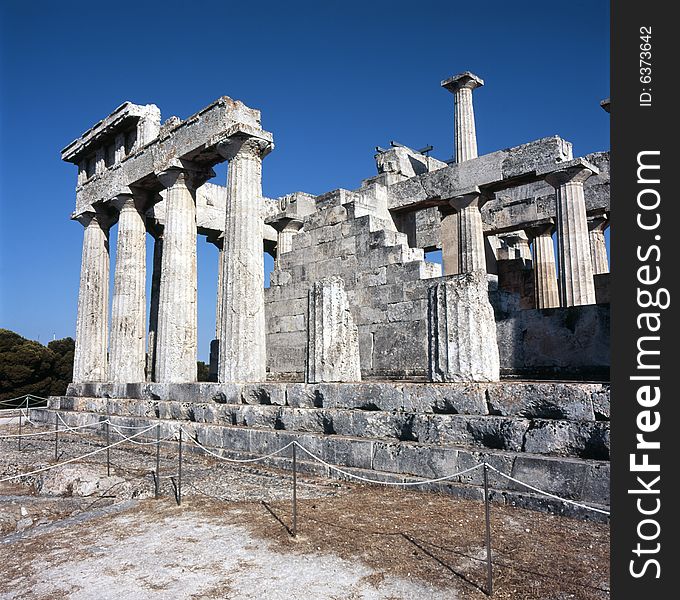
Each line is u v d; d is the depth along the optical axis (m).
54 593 6.56
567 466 8.79
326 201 24.64
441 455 10.43
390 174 26.38
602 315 12.88
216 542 8.16
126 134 24.77
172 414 18.20
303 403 14.11
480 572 6.67
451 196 22.28
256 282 17.80
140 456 15.80
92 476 12.11
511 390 10.16
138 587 6.67
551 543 7.48
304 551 7.63
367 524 8.62
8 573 7.20
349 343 14.41
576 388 9.36
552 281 26.23
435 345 11.72
